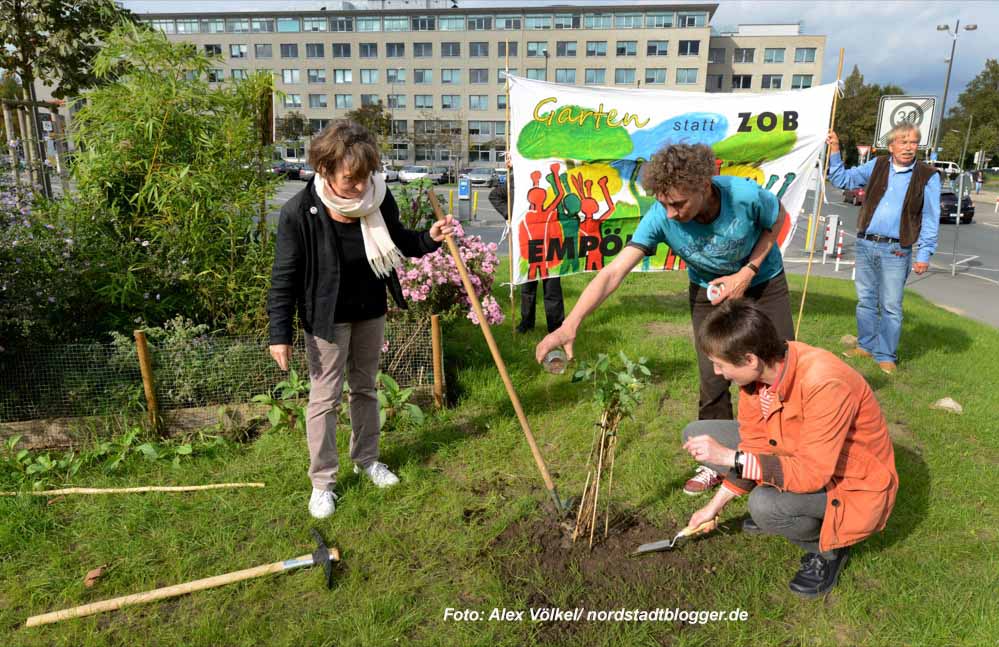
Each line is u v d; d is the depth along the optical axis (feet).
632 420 13.83
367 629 7.90
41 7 22.74
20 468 11.41
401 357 14.64
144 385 12.37
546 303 19.35
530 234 18.21
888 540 9.69
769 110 18.10
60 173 18.26
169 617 8.20
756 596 8.50
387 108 224.94
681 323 22.52
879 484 7.88
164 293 14.60
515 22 216.13
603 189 18.35
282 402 13.10
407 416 13.51
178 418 12.76
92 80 23.70
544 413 14.14
